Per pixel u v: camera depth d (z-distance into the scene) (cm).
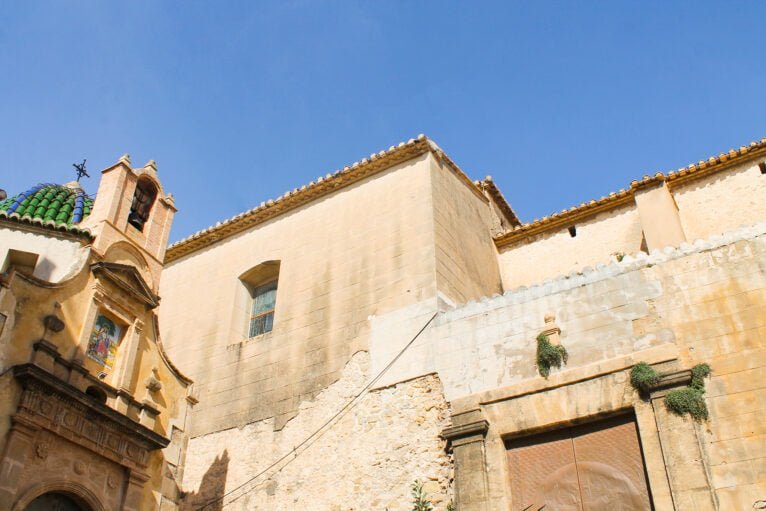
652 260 1647
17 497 1338
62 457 1456
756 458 1327
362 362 1975
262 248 2495
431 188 2180
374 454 1792
